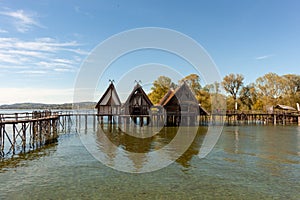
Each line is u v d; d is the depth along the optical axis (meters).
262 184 11.45
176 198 9.81
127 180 11.93
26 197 9.84
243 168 14.10
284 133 31.19
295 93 60.62
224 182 11.70
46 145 21.86
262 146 21.28
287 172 13.33
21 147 20.80
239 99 62.31
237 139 25.59
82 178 12.19
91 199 9.66
